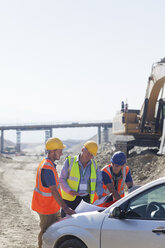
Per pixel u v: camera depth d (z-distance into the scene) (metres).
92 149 5.81
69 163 5.92
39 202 5.55
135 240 4.07
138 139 27.66
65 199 5.98
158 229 3.93
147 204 4.22
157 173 19.12
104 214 4.51
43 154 127.12
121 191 6.11
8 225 9.70
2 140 167.38
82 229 4.56
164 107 26.02
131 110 28.84
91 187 5.91
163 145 22.52
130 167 21.70
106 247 4.30
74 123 168.75
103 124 168.00
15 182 23.48
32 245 7.44
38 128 167.50
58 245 4.91
